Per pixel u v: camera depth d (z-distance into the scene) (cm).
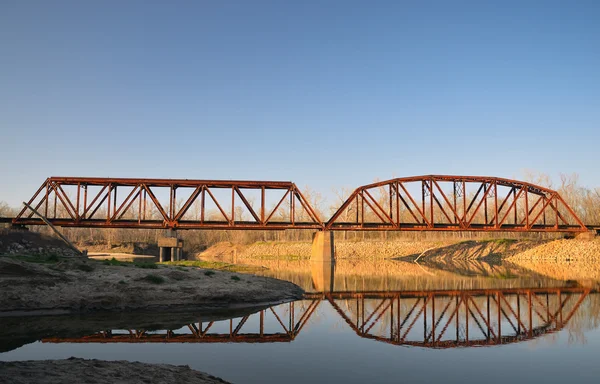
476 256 8800
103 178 5875
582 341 1733
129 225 5881
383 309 2536
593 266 6700
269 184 6406
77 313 2153
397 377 1234
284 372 1258
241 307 2516
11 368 1004
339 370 1291
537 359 1460
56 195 5731
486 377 1250
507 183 7256
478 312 2439
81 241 12344
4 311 2070
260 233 13312
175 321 2044
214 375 1210
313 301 2861
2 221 5456
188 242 13588
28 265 2417
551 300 2931
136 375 1052
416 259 8844
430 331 1916
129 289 2408
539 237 10194
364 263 8000
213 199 6106
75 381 938
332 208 12100
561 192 11294
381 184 6931
